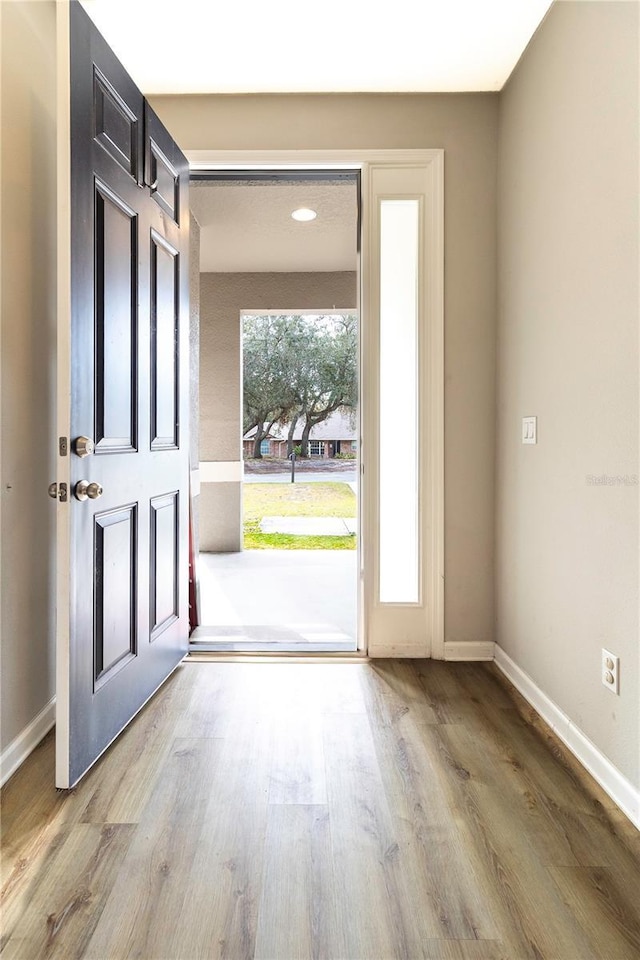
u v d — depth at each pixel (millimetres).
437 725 1986
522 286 2244
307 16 2021
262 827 1447
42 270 1878
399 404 2613
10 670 1703
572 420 1835
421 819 1486
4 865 1311
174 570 2400
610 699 1614
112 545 1819
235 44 2172
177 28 2080
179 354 2402
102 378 1734
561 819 1494
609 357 1616
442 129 2508
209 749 1815
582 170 1759
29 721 1818
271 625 3064
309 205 3795
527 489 2207
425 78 2395
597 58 1664
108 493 1784
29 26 1776
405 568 2633
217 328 5281
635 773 1500
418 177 2537
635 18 1473
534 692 2129
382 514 2625
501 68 2330
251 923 1161
